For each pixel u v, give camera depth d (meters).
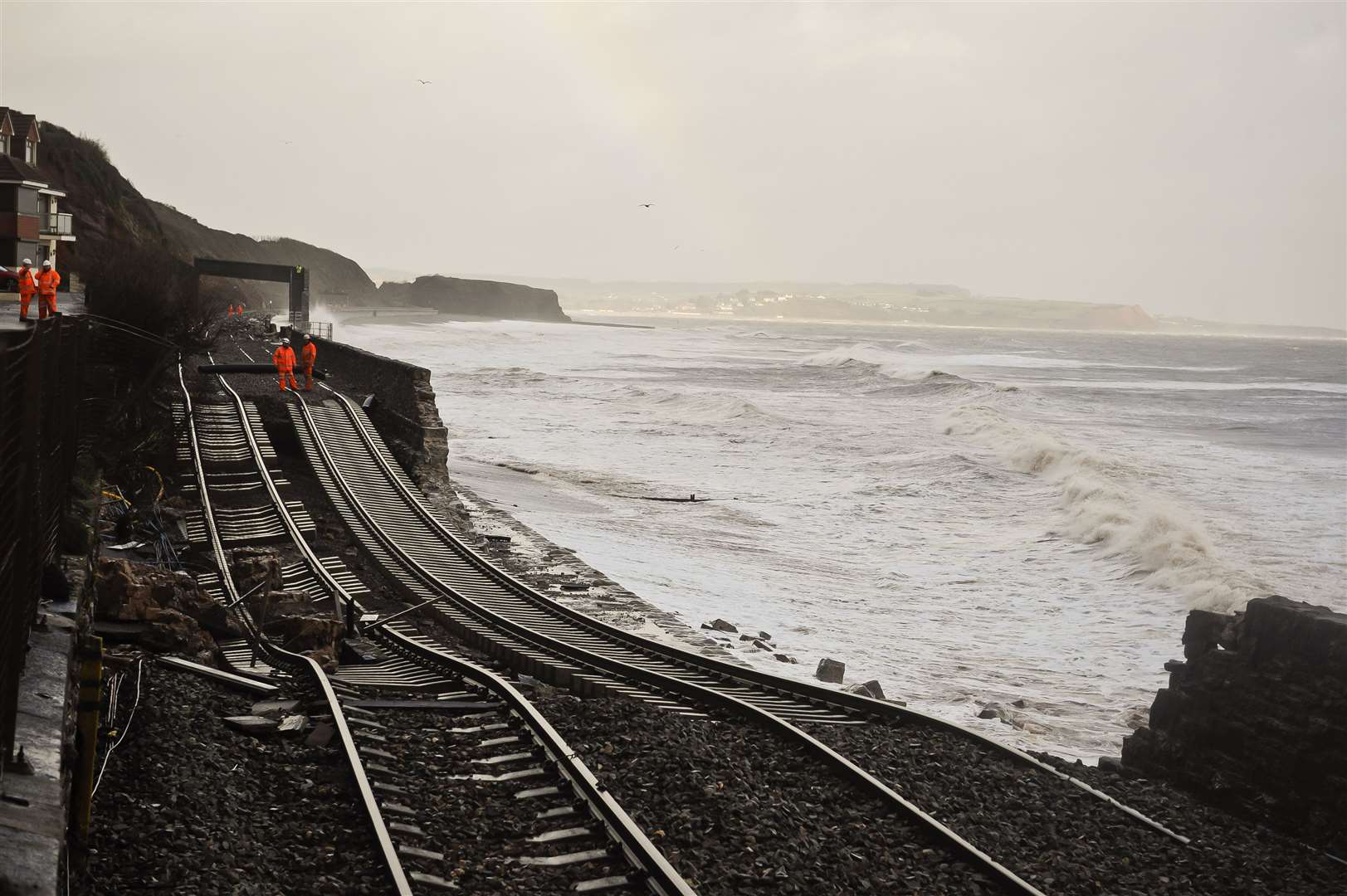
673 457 48.41
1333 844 9.66
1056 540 34.62
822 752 10.51
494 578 20.88
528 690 12.80
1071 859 9.02
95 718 7.55
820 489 42.12
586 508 35.72
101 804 7.63
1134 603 28.25
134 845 7.20
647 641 16.53
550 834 8.24
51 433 9.59
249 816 8.17
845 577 29.62
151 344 27.52
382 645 16.03
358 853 7.67
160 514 21.72
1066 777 11.16
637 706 11.94
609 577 25.84
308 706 10.95
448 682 12.96
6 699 6.04
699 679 14.77
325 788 8.71
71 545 12.36
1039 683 21.53
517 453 48.19
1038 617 26.92
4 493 5.95
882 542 34.16
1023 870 8.59
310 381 35.84
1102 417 71.88
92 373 23.03
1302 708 10.17
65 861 5.80
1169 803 10.69
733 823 8.55
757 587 27.39
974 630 25.45
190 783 8.29
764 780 9.93
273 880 7.23
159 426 26.77
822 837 8.73
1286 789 10.23
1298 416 76.25
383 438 32.16
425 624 18.06
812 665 20.30
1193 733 11.34
